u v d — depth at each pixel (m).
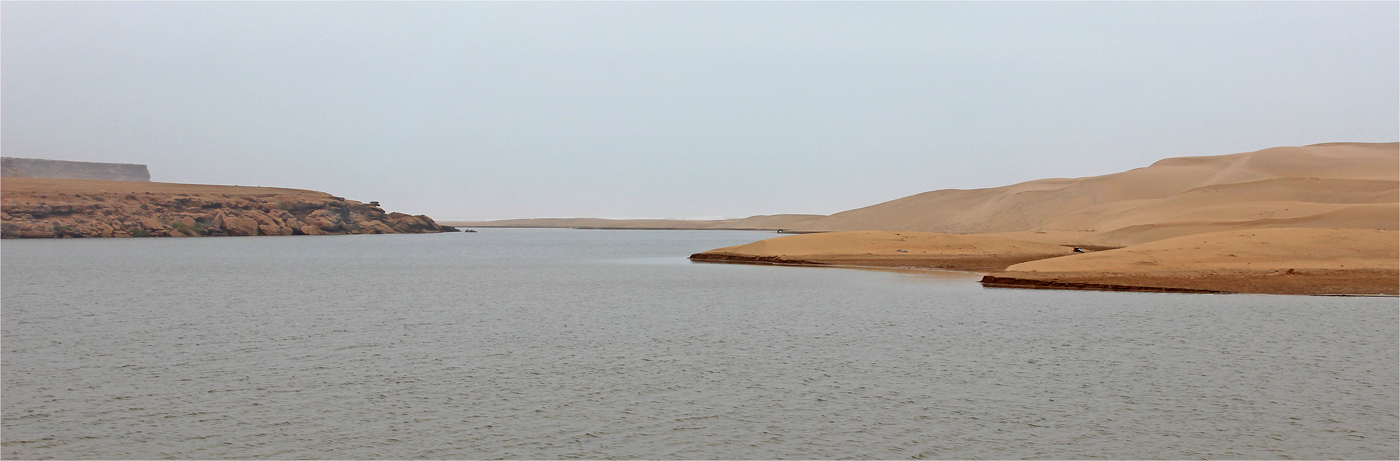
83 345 30.11
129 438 18.23
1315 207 124.19
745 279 61.94
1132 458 16.81
